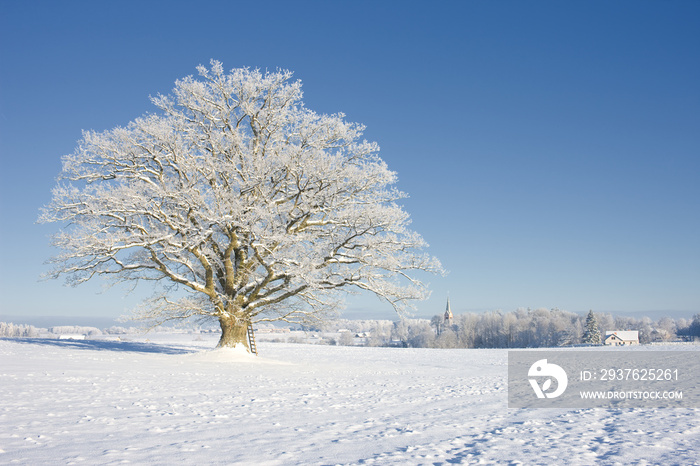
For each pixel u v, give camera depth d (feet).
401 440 22.58
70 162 74.90
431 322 557.74
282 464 17.61
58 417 25.59
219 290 86.17
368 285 79.51
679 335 483.92
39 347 79.46
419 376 66.54
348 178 77.46
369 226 76.54
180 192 73.31
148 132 74.95
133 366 58.90
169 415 27.63
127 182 76.64
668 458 19.07
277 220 76.59
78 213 72.90
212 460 17.80
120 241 73.72
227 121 84.02
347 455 19.25
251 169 74.90
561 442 22.50
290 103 84.28
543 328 401.90
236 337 83.35
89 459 17.38
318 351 141.49
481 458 18.86
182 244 75.82
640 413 32.50
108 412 27.76
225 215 73.92
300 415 29.76
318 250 75.61
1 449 18.48
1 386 36.40
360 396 41.47
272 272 78.07
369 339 492.54
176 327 86.28
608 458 19.06
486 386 53.16
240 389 42.70
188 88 80.33
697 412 32.81
